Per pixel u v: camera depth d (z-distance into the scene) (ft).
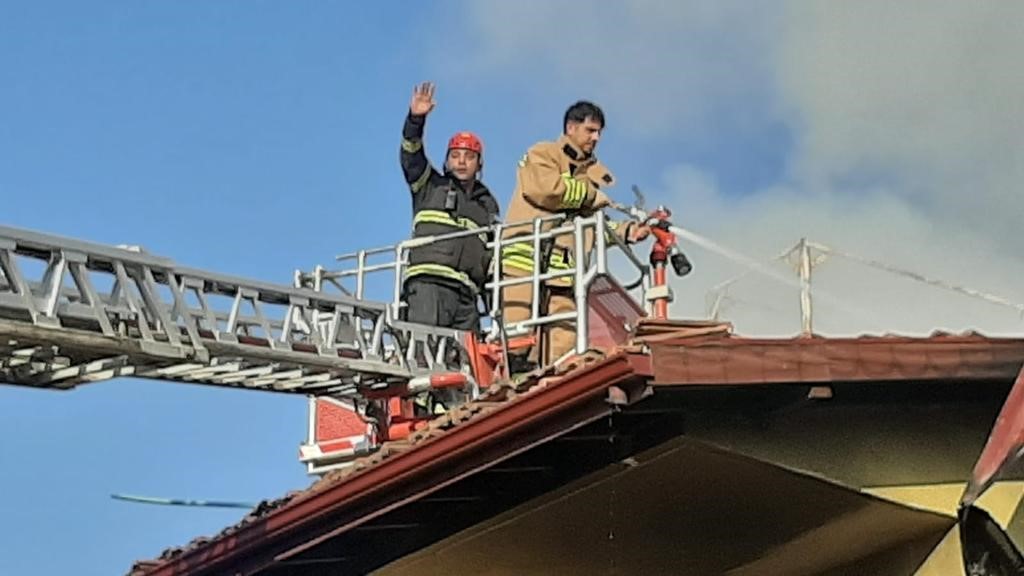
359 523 20.36
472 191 29.19
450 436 18.66
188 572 23.24
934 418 19.99
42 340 20.63
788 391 18.48
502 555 22.22
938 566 20.33
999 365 18.54
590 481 19.48
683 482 19.67
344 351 26.03
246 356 24.17
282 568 23.32
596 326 26.99
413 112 27.84
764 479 19.42
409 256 28.78
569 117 28.53
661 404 18.02
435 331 27.53
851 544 21.49
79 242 21.16
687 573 23.22
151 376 23.85
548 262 27.99
